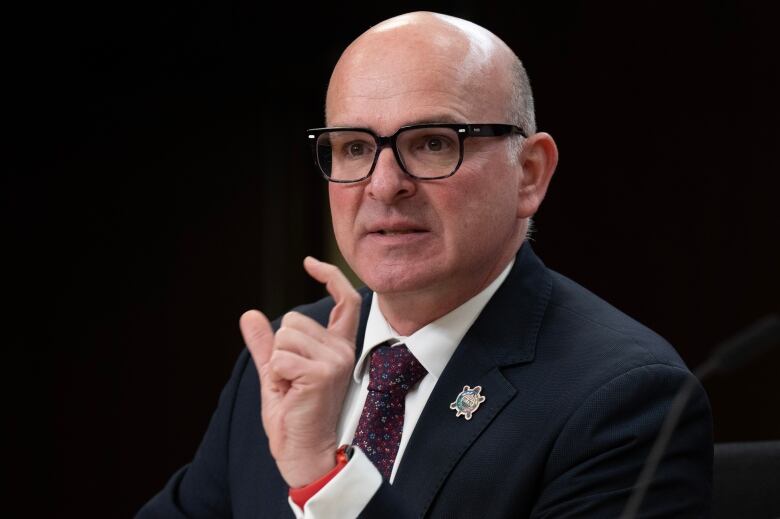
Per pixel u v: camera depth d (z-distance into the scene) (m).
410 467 4.59
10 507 16.09
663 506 4.32
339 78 4.70
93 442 16.31
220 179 16.23
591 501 4.30
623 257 13.25
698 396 4.57
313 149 4.77
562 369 4.63
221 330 16.23
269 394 4.11
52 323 16.28
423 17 4.73
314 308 5.88
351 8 14.88
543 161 4.95
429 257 4.55
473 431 4.57
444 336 4.84
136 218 16.36
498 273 4.95
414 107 4.48
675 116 12.78
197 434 16.25
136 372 16.34
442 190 4.48
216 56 15.78
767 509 5.17
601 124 13.37
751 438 11.93
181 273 16.33
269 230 16.08
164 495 5.66
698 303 12.62
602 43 13.27
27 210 16.17
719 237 12.43
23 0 15.68
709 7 12.45
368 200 4.58
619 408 4.42
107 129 16.25
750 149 12.16
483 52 4.67
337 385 4.04
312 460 4.04
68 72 15.98
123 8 15.80
